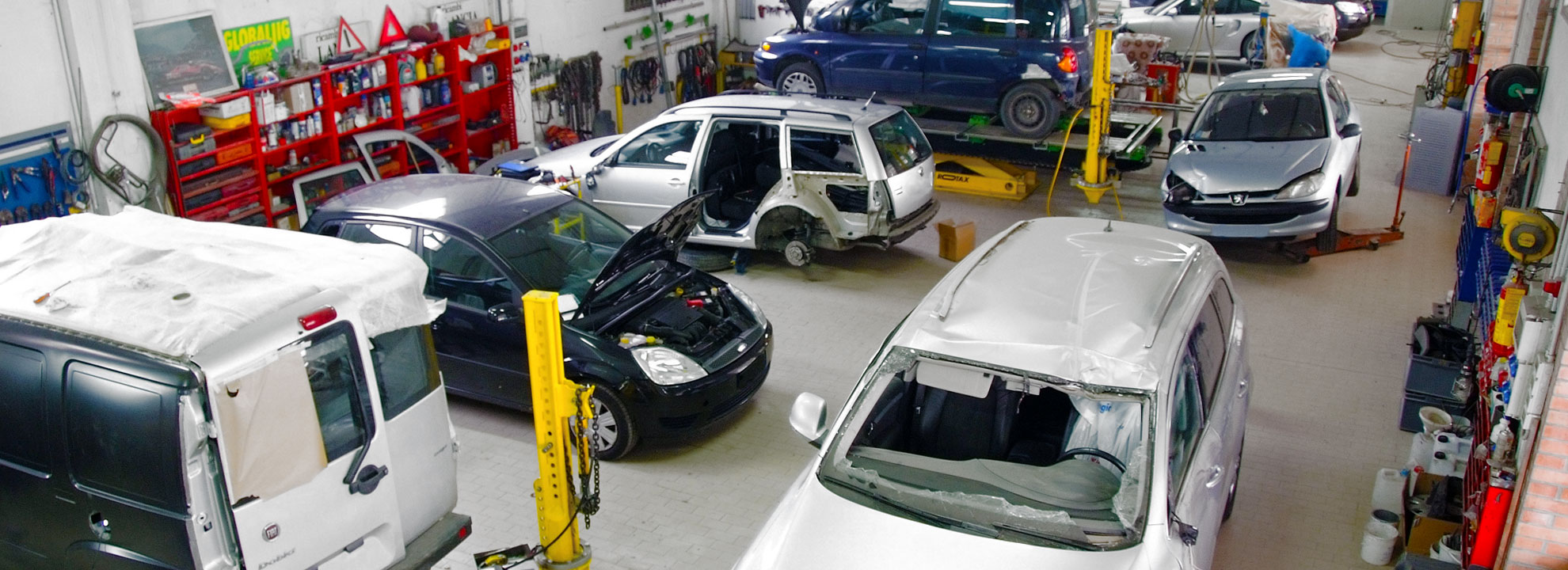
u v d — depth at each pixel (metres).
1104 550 4.29
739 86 16.89
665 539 6.20
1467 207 9.45
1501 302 5.59
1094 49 11.68
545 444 5.29
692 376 6.80
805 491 4.82
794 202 9.60
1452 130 12.46
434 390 5.42
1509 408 4.95
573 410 5.24
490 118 12.80
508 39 12.62
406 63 11.38
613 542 6.16
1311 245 11.00
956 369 4.83
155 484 4.39
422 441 5.32
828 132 9.51
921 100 13.03
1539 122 7.81
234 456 4.37
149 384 4.32
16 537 4.94
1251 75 11.70
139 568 4.61
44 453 4.65
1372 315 9.41
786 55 13.62
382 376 5.09
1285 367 8.40
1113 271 5.48
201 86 9.60
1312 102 10.97
